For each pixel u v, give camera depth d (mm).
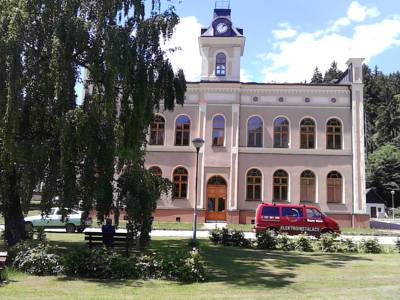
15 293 9812
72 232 28078
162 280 11711
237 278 12312
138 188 15000
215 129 36812
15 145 13531
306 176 36219
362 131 36281
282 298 9688
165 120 36875
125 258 12312
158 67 15742
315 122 36625
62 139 13164
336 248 18922
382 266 14750
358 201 35500
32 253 12391
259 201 35938
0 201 15773
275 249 19328
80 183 13695
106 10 14906
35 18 14609
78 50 14594
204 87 37000
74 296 9609
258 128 36906
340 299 9656
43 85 14453
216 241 20969
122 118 15367
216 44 37781
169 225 32250
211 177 36250
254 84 36938
